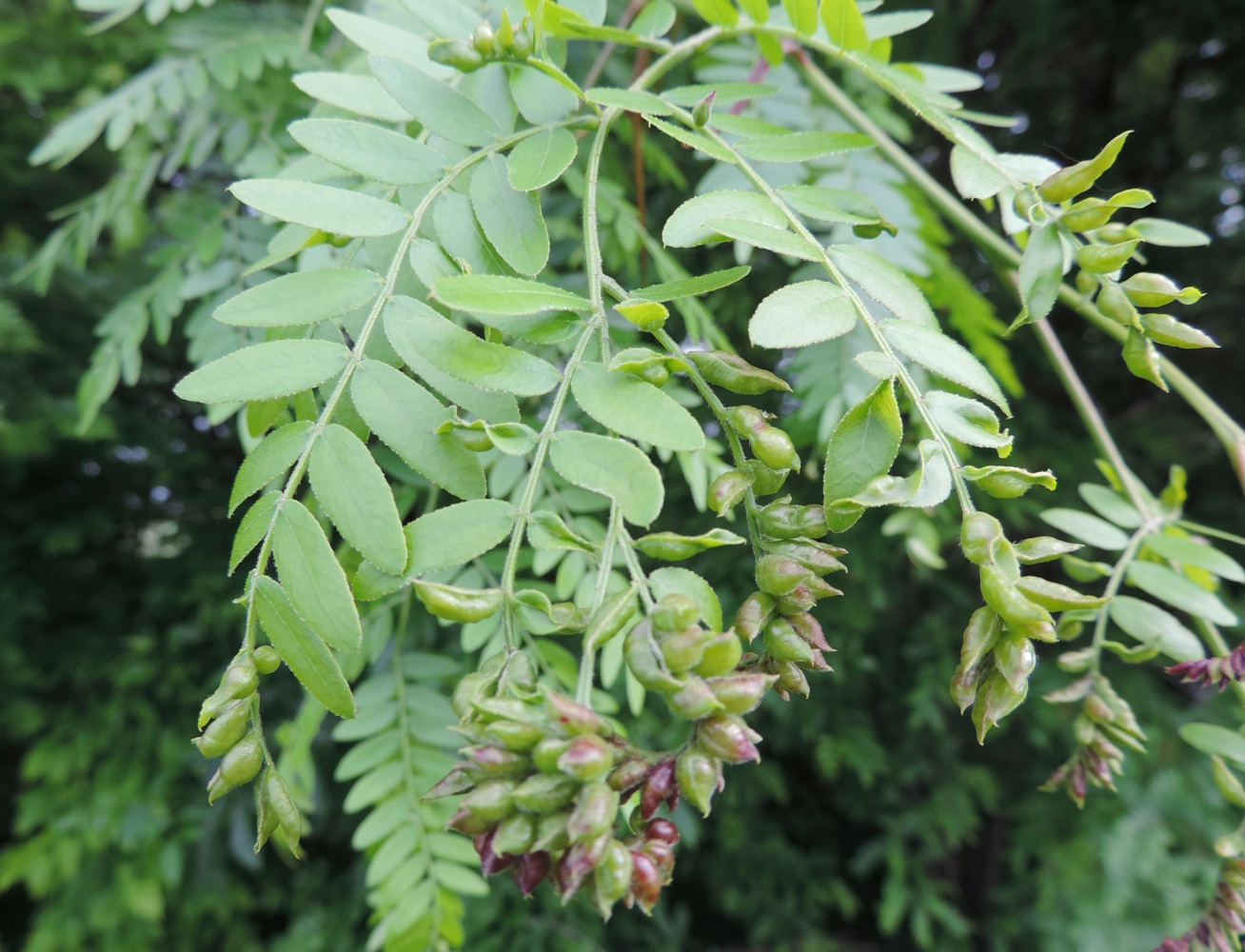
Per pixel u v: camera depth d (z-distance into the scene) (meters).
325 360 0.13
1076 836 0.59
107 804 0.59
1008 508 0.52
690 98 0.17
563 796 0.10
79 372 0.60
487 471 0.25
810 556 0.12
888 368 0.11
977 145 0.15
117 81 0.44
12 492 0.68
